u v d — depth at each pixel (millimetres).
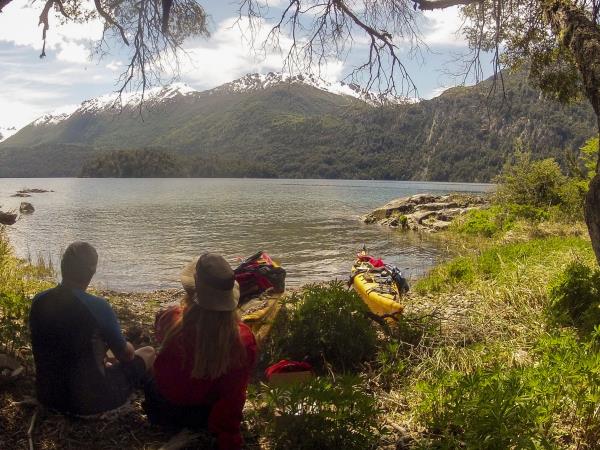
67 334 3652
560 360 4133
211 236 23203
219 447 3508
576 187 18766
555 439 3662
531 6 8188
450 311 6973
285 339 5188
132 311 8016
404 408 4379
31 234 23984
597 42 5867
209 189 88062
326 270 14812
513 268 8789
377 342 5652
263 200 54656
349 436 3469
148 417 3891
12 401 4023
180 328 3559
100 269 15000
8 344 4812
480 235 20828
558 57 8523
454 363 4949
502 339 5773
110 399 3873
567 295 6098
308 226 27766
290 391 3578
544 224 18578
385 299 6395
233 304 3416
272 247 19734
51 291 3699
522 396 3592
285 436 3479
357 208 42188
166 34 8648
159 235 23672
